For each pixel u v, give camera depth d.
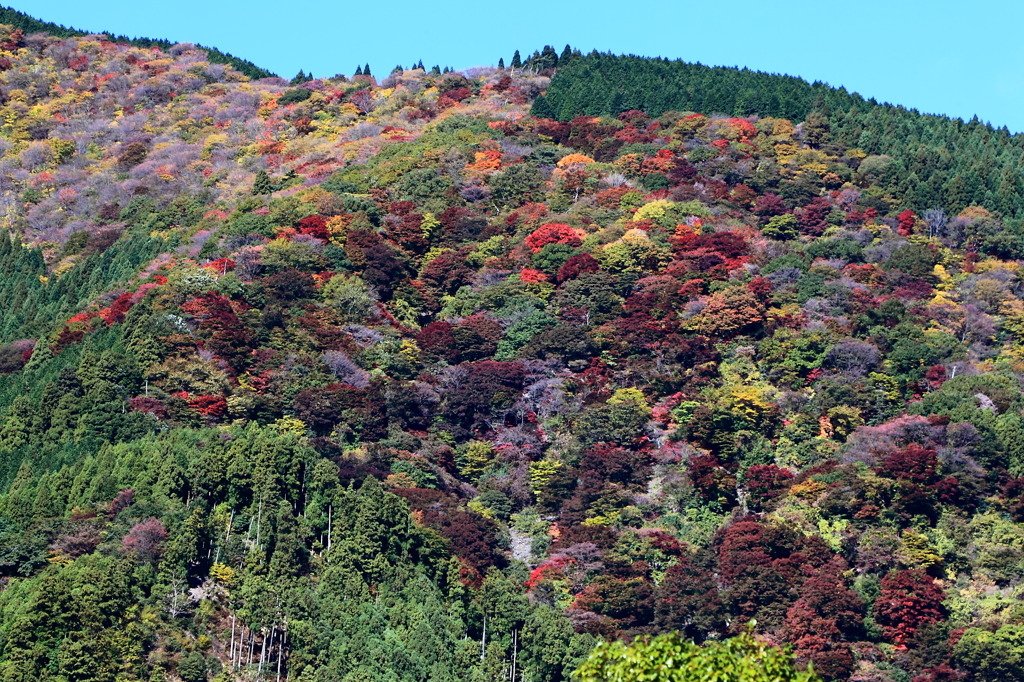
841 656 182.12
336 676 163.25
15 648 151.75
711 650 76.50
